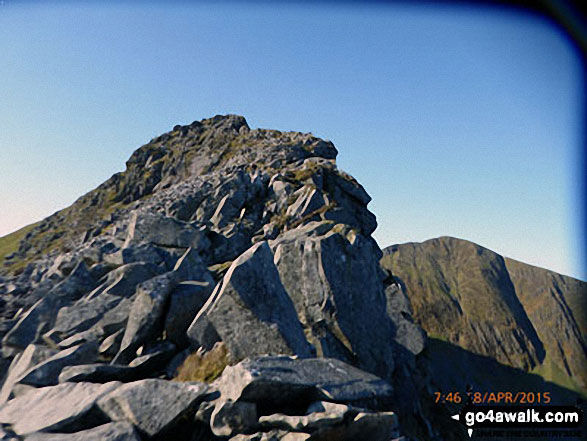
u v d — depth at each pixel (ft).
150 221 104.12
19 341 70.49
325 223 123.24
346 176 221.05
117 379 50.65
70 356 56.70
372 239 202.39
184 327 61.46
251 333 51.37
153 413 35.53
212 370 52.03
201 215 178.70
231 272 52.70
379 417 36.37
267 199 186.09
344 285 93.81
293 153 276.62
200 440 36.52
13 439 32.45
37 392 41.65
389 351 95.71
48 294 77.92
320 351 80.89
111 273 82.17
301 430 34.04
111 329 66.64
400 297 122.01
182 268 69.62
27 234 327.88
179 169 376.48
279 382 36.88
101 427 33.27
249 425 35.65
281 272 94.58
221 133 426.92
